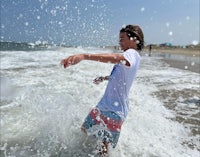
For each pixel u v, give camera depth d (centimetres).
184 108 571
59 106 420
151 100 623
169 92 748
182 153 338
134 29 276
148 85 849
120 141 346
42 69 1038
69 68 1080
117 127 278
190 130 430
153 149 338
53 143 321
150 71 1293
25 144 322
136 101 593
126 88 272
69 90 604
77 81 753
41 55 1994
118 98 272
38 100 469
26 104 458
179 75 1172
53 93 556
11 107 455
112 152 301
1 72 916
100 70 1048
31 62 1358
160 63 1961
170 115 509
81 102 457
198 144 373
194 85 893
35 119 382
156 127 425
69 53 2359
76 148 311
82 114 382
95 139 308
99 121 279
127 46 282
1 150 306
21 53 2195
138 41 278
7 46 4041
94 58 235
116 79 269
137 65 268
